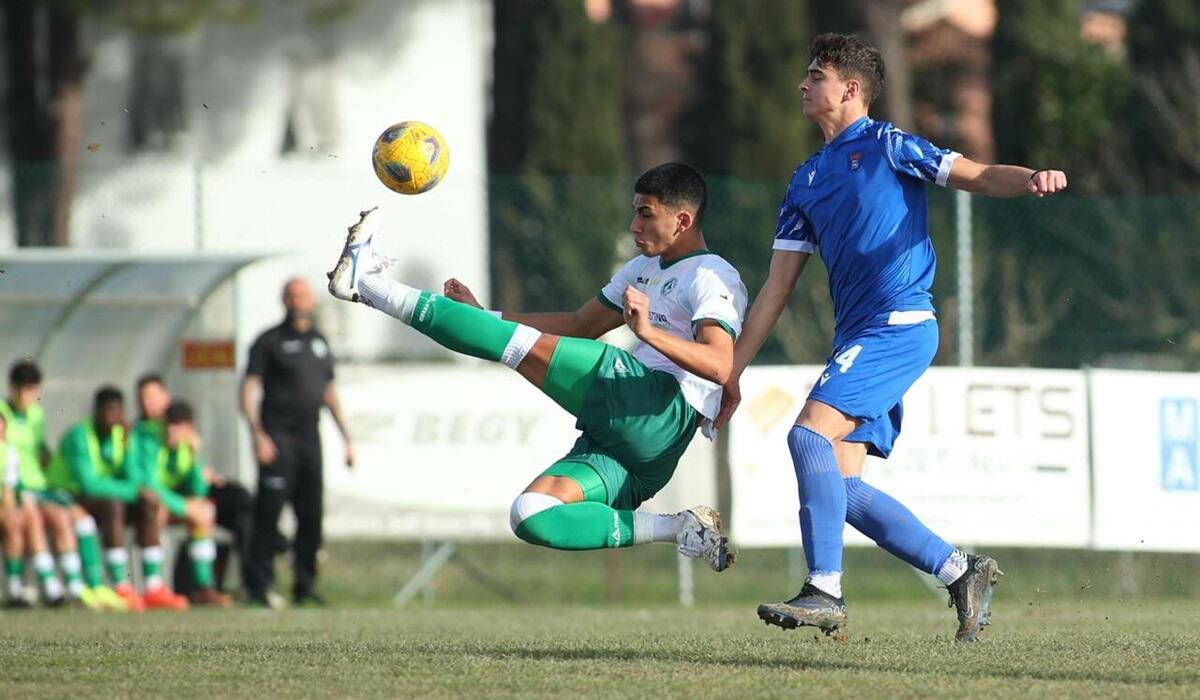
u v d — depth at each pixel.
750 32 85.31
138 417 41.94
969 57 100.25
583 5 86.12
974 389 41.47
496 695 16.39
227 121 76.25
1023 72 88.88
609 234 65.31
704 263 20.41
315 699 16.17
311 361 40.56
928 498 41.09
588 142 85.19
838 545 19.67
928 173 19.89
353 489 42.22
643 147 112.12
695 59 95.62
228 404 44.09
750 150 84.38
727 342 19.72
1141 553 47.88
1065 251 59.91
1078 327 59.59
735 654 20.81
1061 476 41.75
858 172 20.02
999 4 90.38
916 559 21.59
